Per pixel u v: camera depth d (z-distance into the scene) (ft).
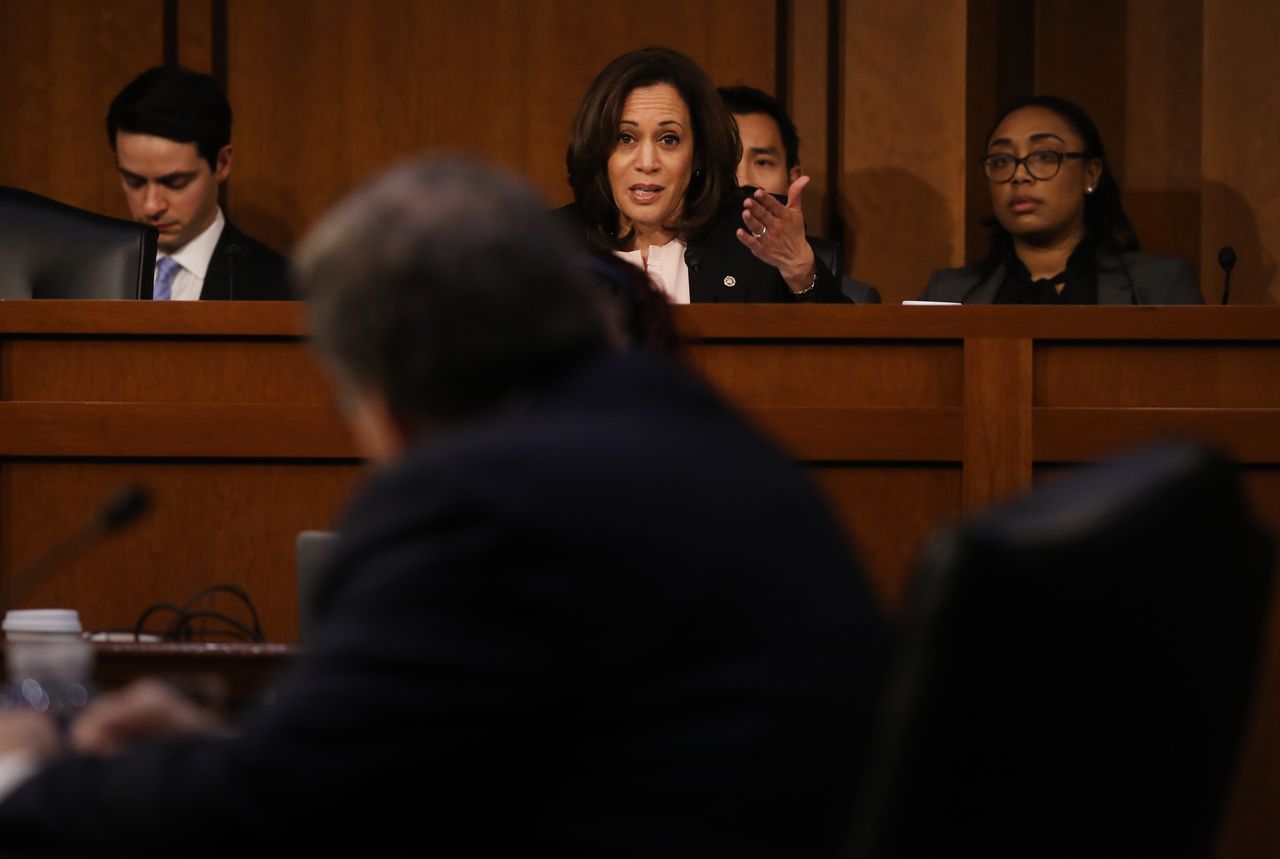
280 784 12.57
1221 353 34.24
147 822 12.91
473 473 12.82
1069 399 34.42
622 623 12.68
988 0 62.75
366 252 13.50
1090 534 11.85
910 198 61.31
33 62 61.52
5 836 13.35
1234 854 32.63
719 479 13.51
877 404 34.45
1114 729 12.56
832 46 61.98
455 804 12.75
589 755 12.82
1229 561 13.19
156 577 34.19
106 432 34.17
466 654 12.48
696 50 62.39
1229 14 60.85
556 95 62.39
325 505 34.24
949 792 11.88
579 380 13.76
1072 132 54.80
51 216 39.11
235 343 34.45
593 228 43.86
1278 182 60.59
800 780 13.05
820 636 13.39
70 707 18.60
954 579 11.49
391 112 62.44
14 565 34.19
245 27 62.39
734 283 42.45
